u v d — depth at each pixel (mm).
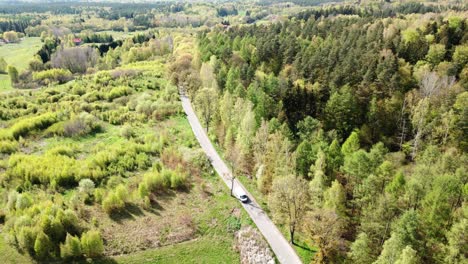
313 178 61344
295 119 83750
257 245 56719
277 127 74000
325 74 92625
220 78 105750
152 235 57844
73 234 54781
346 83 86875
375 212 50750
